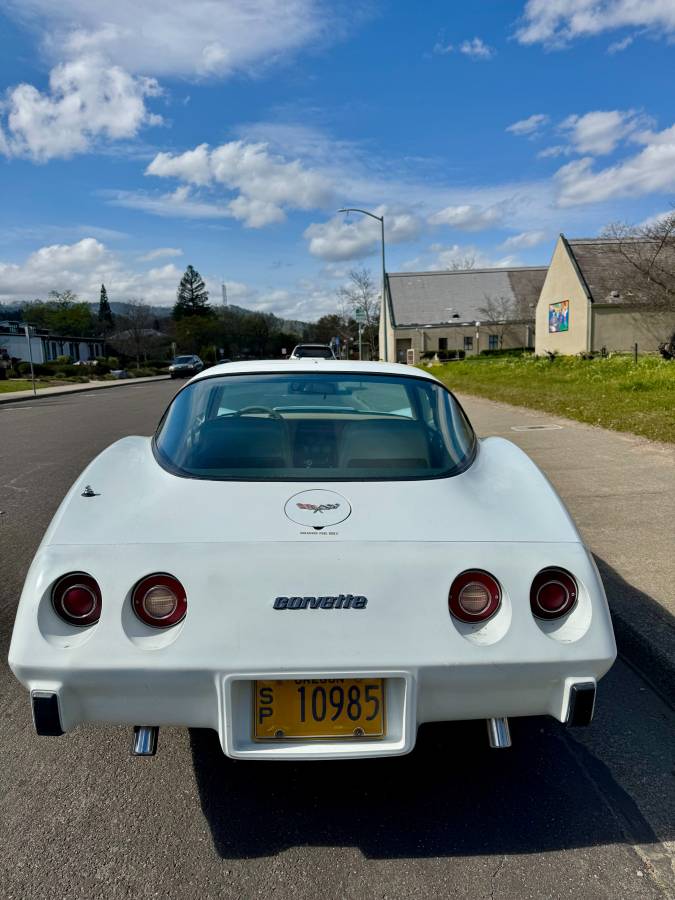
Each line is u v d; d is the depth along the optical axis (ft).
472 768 8.29
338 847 6.90
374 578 6.44
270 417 9.36
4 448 33.63
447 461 8.49
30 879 6.46
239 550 6.54
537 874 6.50
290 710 6.42
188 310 302.04
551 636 6.49
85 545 6.66
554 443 27.02
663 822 7.25
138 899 6.22
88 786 7.93
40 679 6.30
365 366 10.52
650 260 91.35
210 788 7.89
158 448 8.89
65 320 281.33
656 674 10.19
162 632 6.38
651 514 16.97
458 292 180.86
